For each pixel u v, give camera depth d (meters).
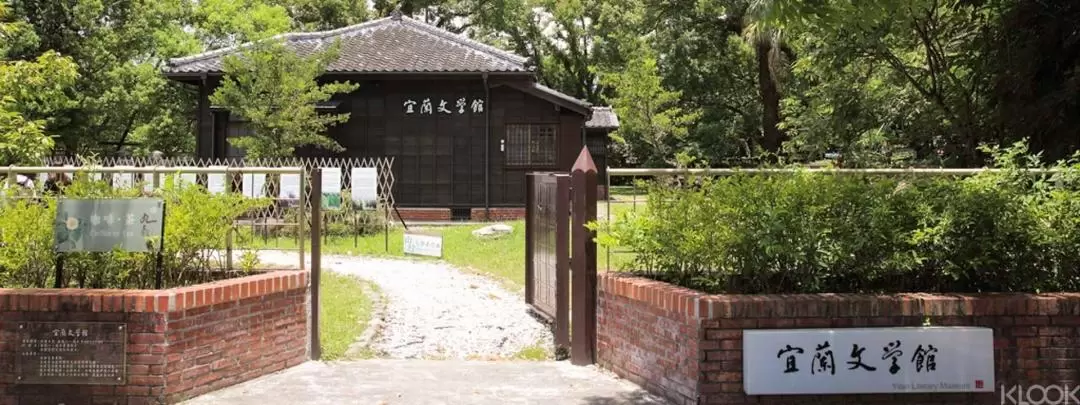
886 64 13.23
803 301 5.16
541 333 7.68
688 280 6.00
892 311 5.21
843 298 5.21
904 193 5.72
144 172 6.34
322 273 11.12
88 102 25.58
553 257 7.69
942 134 12.72
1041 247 5.64
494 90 20.84
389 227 16.03
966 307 5.27
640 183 6.43
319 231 6.73
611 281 6.35
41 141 11.23
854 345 5.12
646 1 33.06
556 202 7.07
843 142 13.42
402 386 5.91
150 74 27.67
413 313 8.62
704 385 5.11
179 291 5.42
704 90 35.03
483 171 20.78
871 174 6.11
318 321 6.74
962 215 5.48
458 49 21.45
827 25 6.39
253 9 27.30
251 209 7.71
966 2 11.18
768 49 27.33
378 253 13.67
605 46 36.97
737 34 32.38
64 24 25.33
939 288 5.69
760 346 5.06
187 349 5.47
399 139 20.75
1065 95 9.20
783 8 6.21
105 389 5.32
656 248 6.00
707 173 6.15
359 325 7.89
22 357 5.33
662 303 5.55
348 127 20.69
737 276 5.65
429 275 11.28
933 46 12.72
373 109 20.75
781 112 22.98
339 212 15.28
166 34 29.20
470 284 10.46
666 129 30.09
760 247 5.43
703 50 33.16
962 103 11.68
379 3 40.34
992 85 10.75
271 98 17.75
